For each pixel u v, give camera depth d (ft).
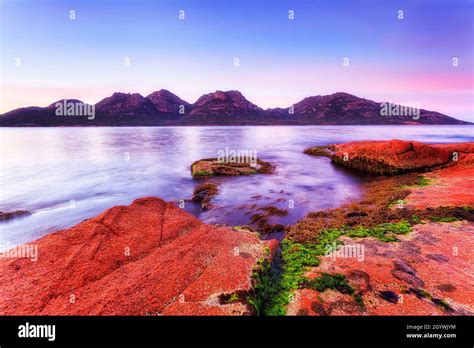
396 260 32.78
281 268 33.35
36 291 26.05
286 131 506.48
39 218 61.93
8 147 216.33
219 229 41.88
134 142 274.36
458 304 25.13
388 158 96.99
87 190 86.53
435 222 43.27
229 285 27.58
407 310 24.54
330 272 31.01
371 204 59.11
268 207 61.93
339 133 395.34
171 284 27.40
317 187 82.02
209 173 102.01
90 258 31.55
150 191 84.38
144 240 36.52
